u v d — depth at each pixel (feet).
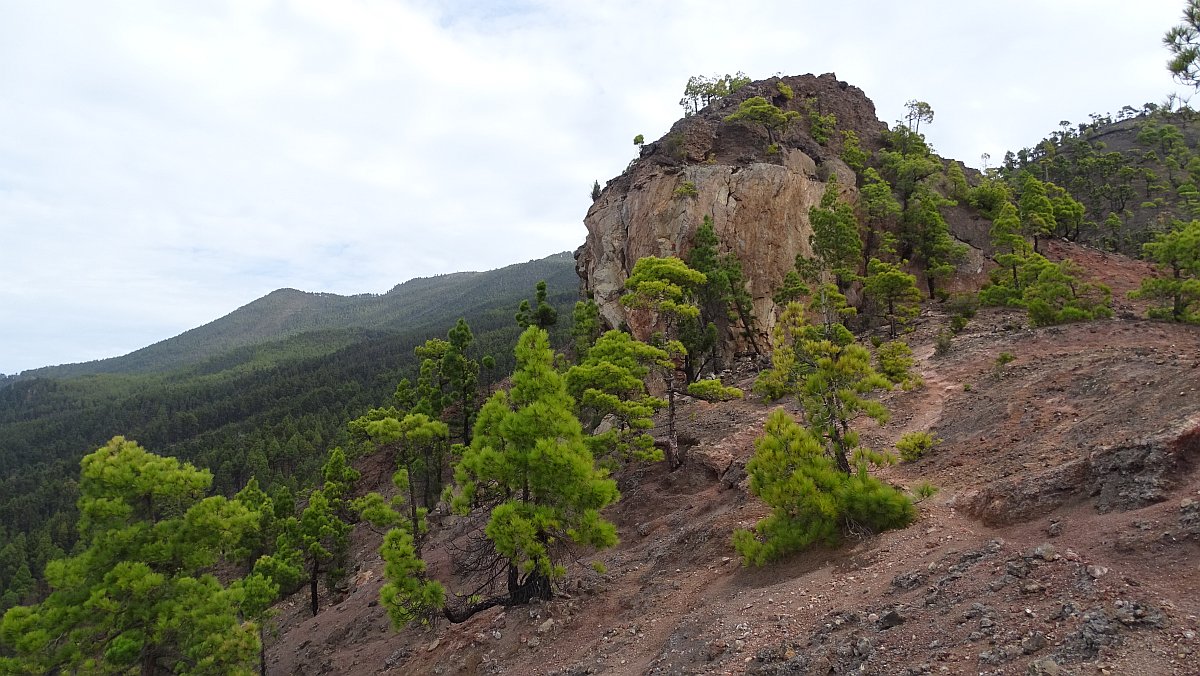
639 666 34.91
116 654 45.65
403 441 92.53
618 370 70.79
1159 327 83.20
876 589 31.42
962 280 150.30
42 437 444.14
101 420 455.63
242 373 587.27
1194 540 23.50
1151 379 49.55
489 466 48.70
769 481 43.14
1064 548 26.68
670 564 52.95
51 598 46.29
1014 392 62.95
